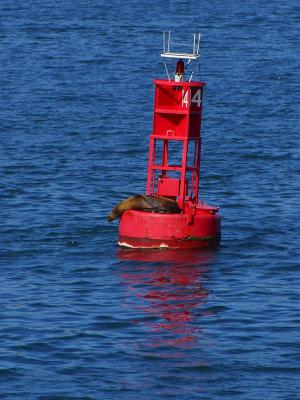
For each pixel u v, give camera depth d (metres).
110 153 143.25
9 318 76.62
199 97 94.56
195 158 97.75
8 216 106.19
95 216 106.75
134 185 123.69
